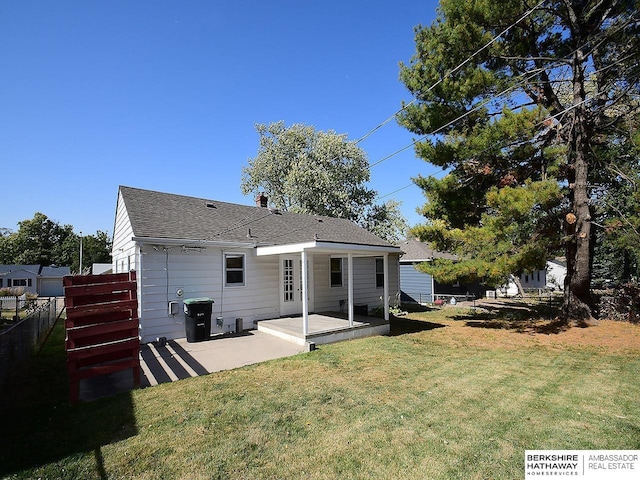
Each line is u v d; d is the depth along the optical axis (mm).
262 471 3088
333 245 8570
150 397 4887
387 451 3396
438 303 18891
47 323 10898
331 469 3102
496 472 3033
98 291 5004
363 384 5414
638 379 5652
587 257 10672
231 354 7363
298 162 27734
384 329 10039
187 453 3393
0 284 37250
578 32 10008
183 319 9070
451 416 4207
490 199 9625
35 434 3797
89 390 5254
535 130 9703
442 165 11211
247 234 11094
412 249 22906
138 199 10695
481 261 9508
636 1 8492
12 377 5195
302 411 4379
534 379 5660
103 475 3041
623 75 9422
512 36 10625
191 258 9336
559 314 12242
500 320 12242
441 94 10562
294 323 9836
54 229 57562
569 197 11531
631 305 11328
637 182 9219
